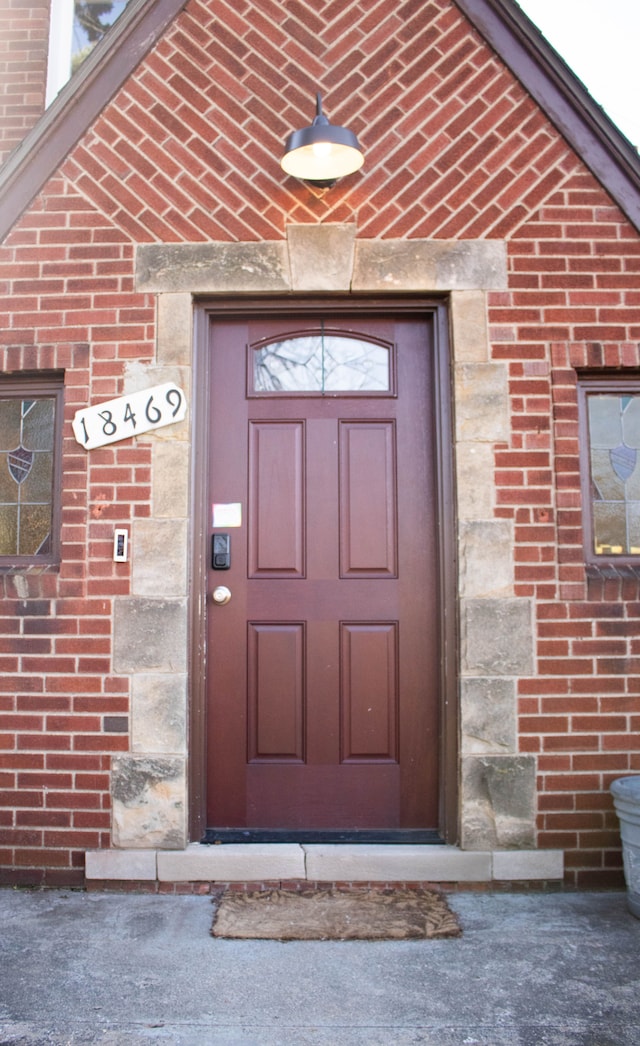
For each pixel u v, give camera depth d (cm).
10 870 338
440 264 354
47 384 367
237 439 368
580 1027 235
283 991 254
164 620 342
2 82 425
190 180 359
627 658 341
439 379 361
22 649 344
